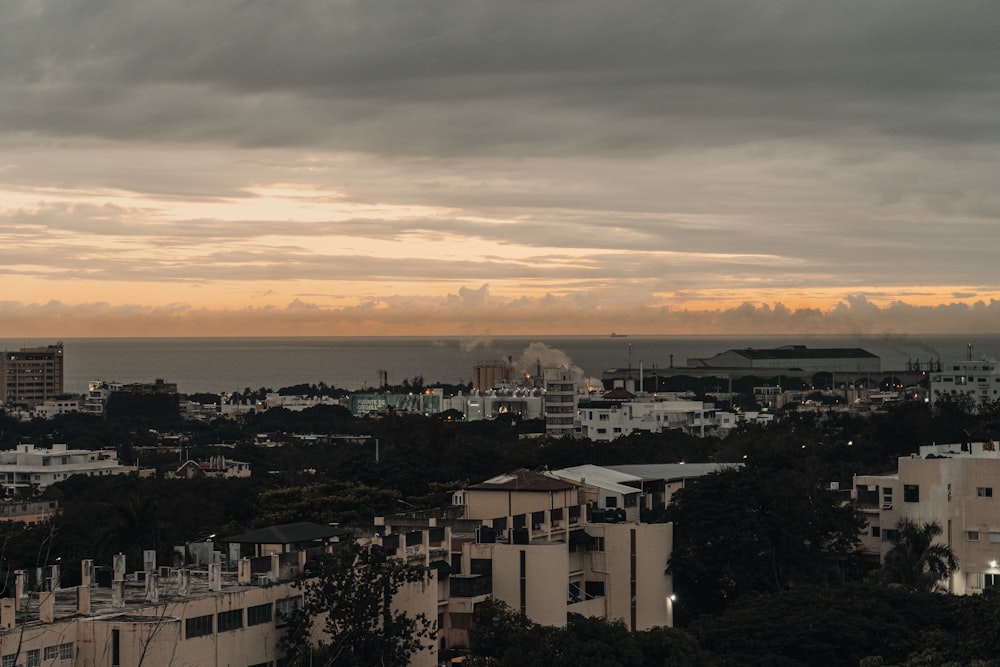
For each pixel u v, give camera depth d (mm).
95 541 151250
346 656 98812
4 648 83188
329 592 101375
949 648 111938
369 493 175375
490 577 124938
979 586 154500
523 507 138875
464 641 121000
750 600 128625
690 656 109500
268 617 101000
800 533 146000
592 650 106812
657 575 139875
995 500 154375
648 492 167750
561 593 124625
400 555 118125
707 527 144000
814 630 117125
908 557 144875
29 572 103312
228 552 117000
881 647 116438
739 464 187875
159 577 103438
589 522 146375
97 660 88125
